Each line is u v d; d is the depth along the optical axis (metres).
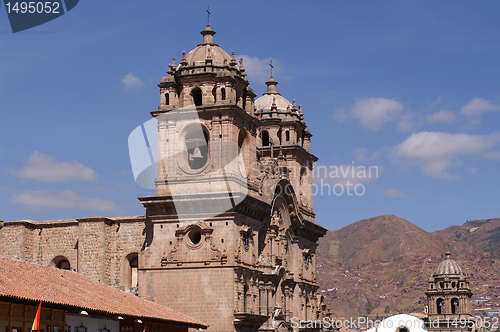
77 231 98.31
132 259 96.94
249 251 91.75
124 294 80.56
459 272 173.88
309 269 113.69
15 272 65.75
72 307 62.41
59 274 73.69
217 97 90.50
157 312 78.38
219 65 92.88
